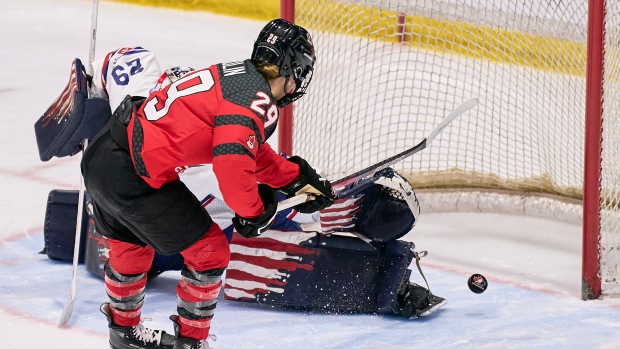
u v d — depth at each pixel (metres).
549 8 16.36
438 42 19.14
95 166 7.95
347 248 10.60
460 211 15.80
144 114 7.84
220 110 7.54
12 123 19.75
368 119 19.06
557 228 14.96
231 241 10.85
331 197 8.63
